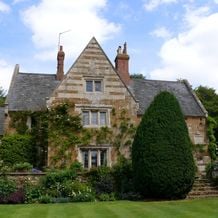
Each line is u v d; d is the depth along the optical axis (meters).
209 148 31.83
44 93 31.19
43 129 27.77
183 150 20.97
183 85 36.00
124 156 27.59
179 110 21.81
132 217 14.33
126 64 33.81
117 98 28.41
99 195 21.61
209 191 23.44
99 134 27.58
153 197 21.20
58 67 33.19
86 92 28.03
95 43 28.97
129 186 22.36
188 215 14.77
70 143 27.00
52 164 26.48
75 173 22.78
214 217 14.37
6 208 16.81
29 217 14.38
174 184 20.47
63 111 27.38
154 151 20.72
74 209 16.38
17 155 27.66
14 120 29.02
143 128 21.48
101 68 28.59
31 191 20.64
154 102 21.95
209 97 55.66
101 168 23.50
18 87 31.20
